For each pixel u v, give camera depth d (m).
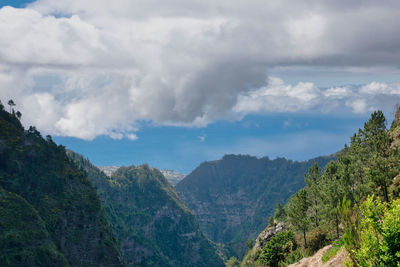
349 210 21.83
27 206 181.75
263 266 52.47
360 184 49.56
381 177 42.34
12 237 159.38
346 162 66.38
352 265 19.75
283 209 126.25
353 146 68.88
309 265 27.70
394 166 44.09
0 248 152.62
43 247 168.00
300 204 52.25
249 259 100.38
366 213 18.39
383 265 16.98
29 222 173.50
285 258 48.25
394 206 18.11
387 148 46.03
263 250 53.59
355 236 20.14
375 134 64.75
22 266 154.25
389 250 16.92
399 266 16.20
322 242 43.28
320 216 50.97
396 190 41.66
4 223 163.25
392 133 66.00
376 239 17.55
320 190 57.69
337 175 63.25
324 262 25.70
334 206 46.22
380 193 44.94
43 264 162.12
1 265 148.62
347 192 46.19
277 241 52.41
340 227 42.66
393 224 16.94
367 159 55.38
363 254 17.83
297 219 51.84
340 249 24.56
